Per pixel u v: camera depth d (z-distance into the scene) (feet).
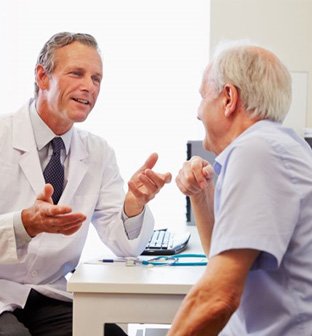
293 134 3.59
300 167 3.24
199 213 4.83
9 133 5.45
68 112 5.30
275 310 3.23
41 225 4.39
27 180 5.33
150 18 8.60
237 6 8.32
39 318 5.16
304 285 3.19
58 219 4.30
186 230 6.89
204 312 2.95
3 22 8.62
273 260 3.06
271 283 3.24
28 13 8.60
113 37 8.61
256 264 3.13
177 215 8.70
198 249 5.59
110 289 4.07
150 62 8.64
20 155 5.37
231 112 3.61
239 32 8.35
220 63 3.67
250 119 3.59
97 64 5.40
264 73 3.54
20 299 5.15
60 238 5.33
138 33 8.61
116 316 4.13
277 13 8.30
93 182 5.77
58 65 5.26
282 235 3.05
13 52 8.65
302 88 8.36
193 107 8.63
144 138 8.70
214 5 8.33
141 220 5.30
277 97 3.55
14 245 4.57
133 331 6.69
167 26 8.59
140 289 4.06
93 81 5.40
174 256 5.19
